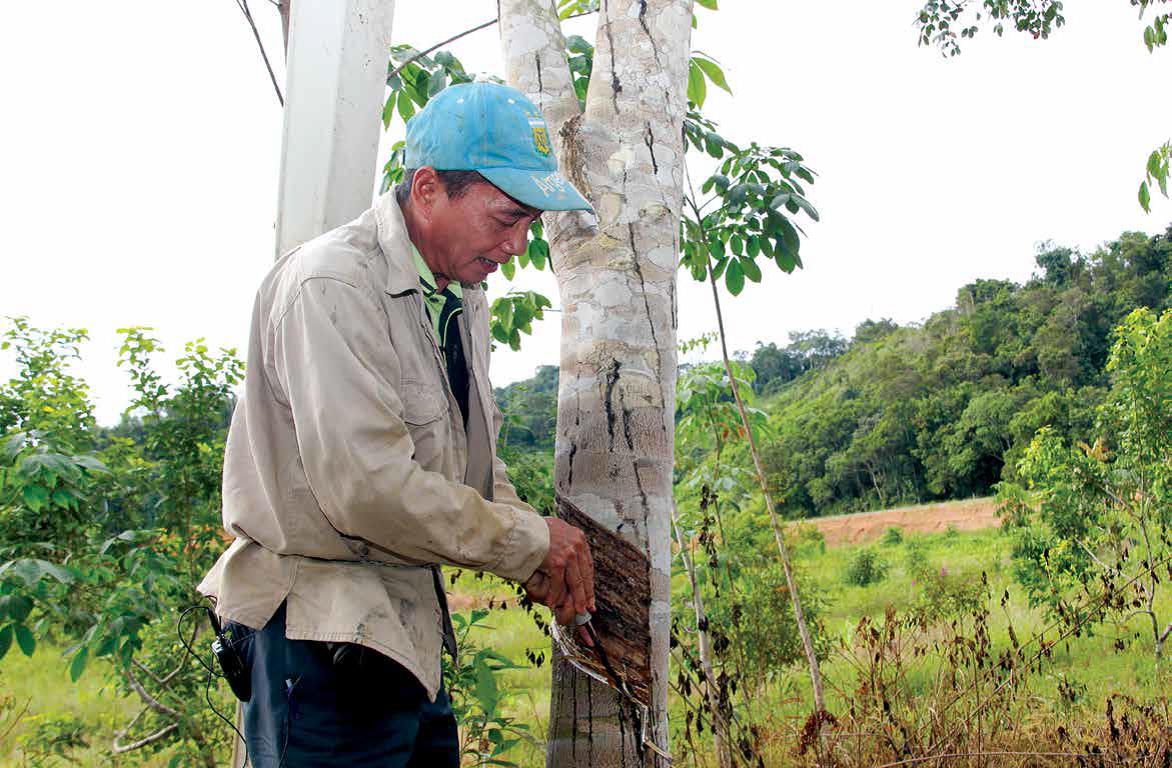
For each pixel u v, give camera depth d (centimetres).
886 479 5800
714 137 363
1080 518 819
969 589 827
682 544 441
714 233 383
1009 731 404
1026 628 790
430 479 141
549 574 159
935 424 5694
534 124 161
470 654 356
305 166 220
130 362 518
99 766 520
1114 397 849
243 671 161
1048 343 5703
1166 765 355
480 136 155
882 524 3681
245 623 153
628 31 211
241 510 157
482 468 181
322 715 148
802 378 9162
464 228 159
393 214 158
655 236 198
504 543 149
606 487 187
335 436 136
